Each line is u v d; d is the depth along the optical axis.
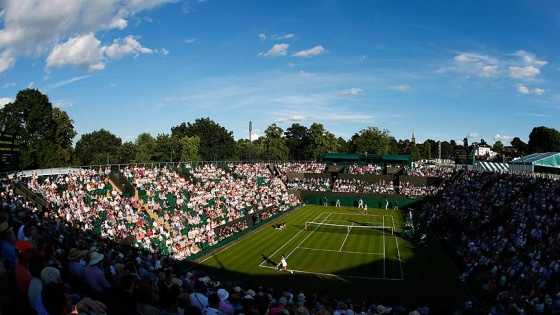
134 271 20.22
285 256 52.84
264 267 47.81
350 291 40.09
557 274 30.69
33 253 9.65
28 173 59.81
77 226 43.56
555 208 49.09
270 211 83.19
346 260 51.28
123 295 12.37
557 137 158.25
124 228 49.16
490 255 43.59
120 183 64.25
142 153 122.25
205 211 67.75
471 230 58.41
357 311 26.44
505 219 55.31
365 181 110.94
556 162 90.25
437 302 37.25
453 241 57.19
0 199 38.25
